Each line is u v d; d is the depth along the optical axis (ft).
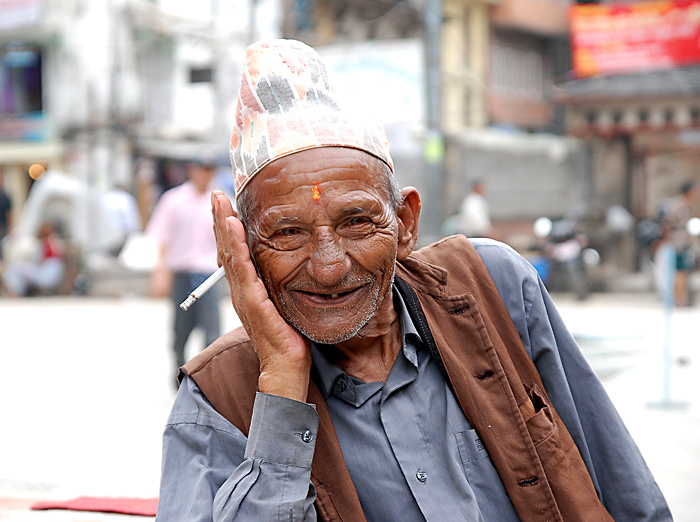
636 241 49.19
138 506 10.16
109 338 31.24
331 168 5.09
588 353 22.34
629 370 20.42
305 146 5.08
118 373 22.99
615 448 6.01
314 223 5.09
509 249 6.36
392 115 48.08
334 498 5.23
